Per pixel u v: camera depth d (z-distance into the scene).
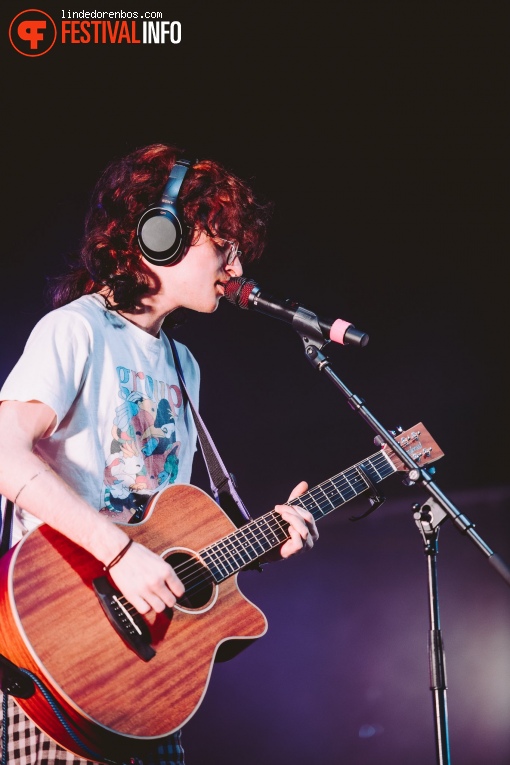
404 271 6.72
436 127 6.40
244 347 6.76
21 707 2.03
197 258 2.54
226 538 2.44
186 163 2.58
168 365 2.64
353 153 6.48
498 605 7.02
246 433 6.83
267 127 6.27
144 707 2.05
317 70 6.18
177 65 5.89
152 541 2.31
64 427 2.29
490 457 6.83
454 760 6.88
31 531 2.12
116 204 2.61
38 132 5.68
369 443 6.84
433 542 2.42
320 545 7.27
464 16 5.96
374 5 5.93
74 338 2.31
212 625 2.28
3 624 2.03
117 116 5.81
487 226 6.58
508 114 6.27
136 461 2.41
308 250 6.62
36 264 5.64
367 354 6.83
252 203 2.77
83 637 2.04
